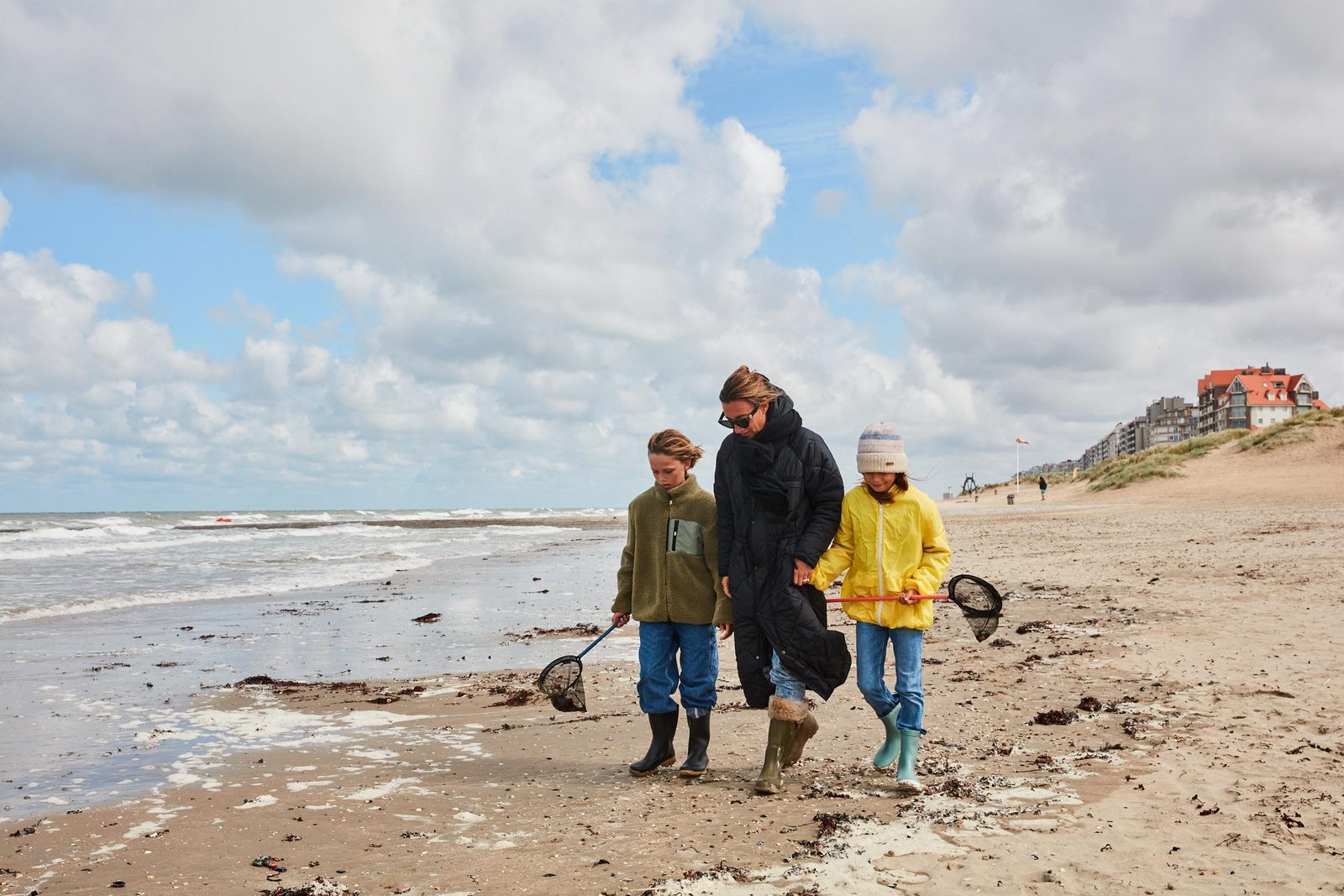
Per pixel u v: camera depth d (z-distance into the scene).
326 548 32.78
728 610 4.64
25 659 9.40
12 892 3.40
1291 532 17.59
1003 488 81.38
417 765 5.28
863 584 4.47
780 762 4.45
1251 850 3.45
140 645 10.36
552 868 3.51
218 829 4.12
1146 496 39.69
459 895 3.27
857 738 5.47
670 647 4.96
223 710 6.99
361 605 14.47
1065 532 23.91
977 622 4.71
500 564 24.00
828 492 4.41
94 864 3.68
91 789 4.84
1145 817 3.84
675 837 3.82
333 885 3.40
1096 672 7.00
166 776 5.11
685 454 4.81
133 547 32.34
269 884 3.43
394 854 3.73
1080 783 4.34
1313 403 138.12
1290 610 9.05
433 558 27.03
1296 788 4.14
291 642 10.64
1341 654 6.98
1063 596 11.38
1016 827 3.76
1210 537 18.27
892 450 4.33
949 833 3.72
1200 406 162.12
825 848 3.59
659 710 4.92
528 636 11.04
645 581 4.91
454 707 7.08
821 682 4.35
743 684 4.51
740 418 4.32
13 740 6.03
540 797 4.52
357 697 7.46
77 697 7.48
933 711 6.02
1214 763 4.55
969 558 18.08
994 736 5.34
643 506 4.96
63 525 60.31
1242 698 5.88
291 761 5.42
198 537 41.75
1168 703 5.88
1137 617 9.32
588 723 6.35
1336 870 3.24
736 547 4.45
